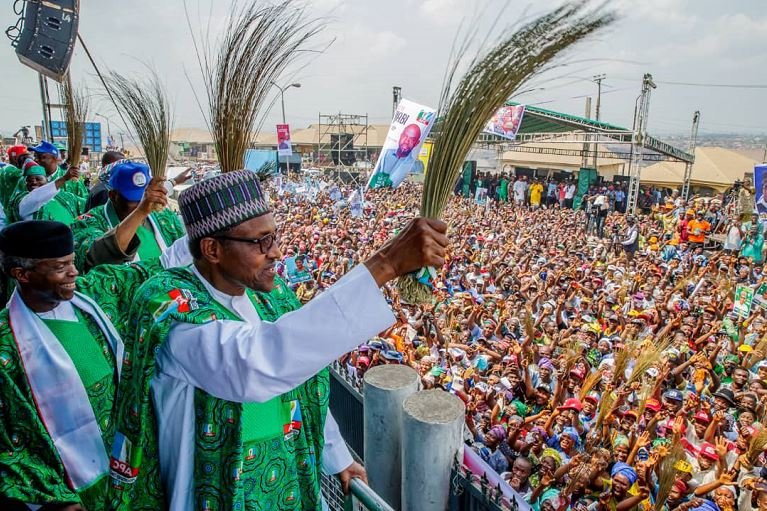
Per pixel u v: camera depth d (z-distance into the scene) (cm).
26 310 232
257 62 287
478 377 718
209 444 146
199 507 147
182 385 145
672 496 493
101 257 279
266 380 129
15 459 212
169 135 428
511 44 173
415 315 942
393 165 1433
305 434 169
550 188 2970
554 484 515
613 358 750
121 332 261
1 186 587
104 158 491
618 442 548
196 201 146
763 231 1550
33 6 662
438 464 248
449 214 2192
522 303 1111
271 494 159
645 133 2427
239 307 156
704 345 875
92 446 239
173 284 149
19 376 225
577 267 1408
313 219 2248
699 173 3384
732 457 550
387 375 294
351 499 200
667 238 2016
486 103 169
